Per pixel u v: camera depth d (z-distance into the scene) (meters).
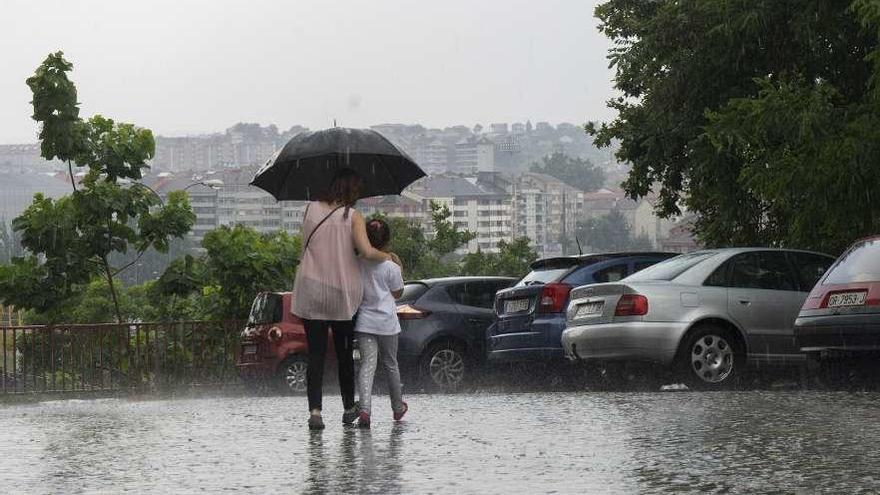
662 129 46.03
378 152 21.05
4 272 45.53
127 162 46.41
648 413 20.31
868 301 24.83
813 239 36.91
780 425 18.08
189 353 41.62
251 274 47.06
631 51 47.28
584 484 13.29
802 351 25.98
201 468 15.13
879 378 28.56
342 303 19.08
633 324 27.58
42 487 13.81
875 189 34.94
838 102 41.03
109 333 40.03
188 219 46.72
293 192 21.73
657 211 54.12
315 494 12.98
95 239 46.09
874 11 34.06
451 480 13.73
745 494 12.48
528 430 18.41
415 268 101.62
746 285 28.34
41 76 45.25
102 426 20.97
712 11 41.19
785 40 41.66
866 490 12.60
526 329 31.86
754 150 37.94
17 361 40.34
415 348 35.12
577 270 31.86
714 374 27.83
